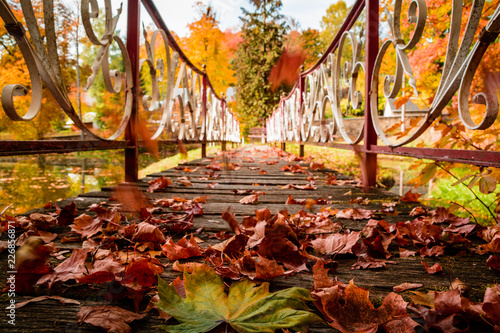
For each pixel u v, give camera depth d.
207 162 3.99
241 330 0.52
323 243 0.97
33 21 1.08
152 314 0.62
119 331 0.54
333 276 0.80
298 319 0.53
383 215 1.45
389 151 1.69
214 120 5.28
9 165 10.93
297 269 0.80
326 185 2.37
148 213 1.30
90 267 0.77
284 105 6.39
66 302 0.64
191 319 0.55
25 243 0.71
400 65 1.51
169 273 0.80
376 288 0.74
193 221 1.32
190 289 0.63
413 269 0.85
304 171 3.25
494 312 0.56
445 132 1.33
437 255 0.94
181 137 2.88
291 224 1.07
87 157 12.01
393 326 0.56
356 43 2.02
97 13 1.42
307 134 3.75
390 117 11.61
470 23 1.00
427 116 1.23
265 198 1.85
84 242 0.99
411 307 0.63
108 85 1.62
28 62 1.00
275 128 8.10
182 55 2.74
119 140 1.81
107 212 1.21
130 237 1.04
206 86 4.40
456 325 0.58
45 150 1.17
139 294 0.65
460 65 1.06
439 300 0.61
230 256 0.89
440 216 1.32
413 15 1.33
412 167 1.41
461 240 1.03
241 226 1.21
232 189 2.15
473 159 1.02
